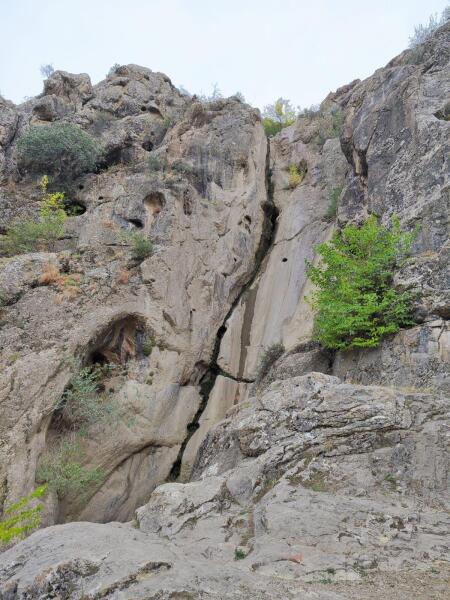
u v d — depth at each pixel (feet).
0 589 16.98
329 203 61.36
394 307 37.70
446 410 28.84
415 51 56.03
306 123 74.38
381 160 49.39
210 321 53.57
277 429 29.40
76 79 73.61
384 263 39.55
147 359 47.73
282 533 20.93
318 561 18.72
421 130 46.09
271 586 16.55
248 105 68.59
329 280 41.50
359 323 37.52
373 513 22.40
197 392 51.19
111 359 47.26
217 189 60.44
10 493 35.22
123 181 59.00
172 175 58.34
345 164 62.64
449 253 37.11
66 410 41.52
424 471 25.96
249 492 26.00
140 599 15.06
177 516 24.21
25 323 42.70
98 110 71.36
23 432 37.42
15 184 61.05
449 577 17.89
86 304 45.29
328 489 25.46
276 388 32.24
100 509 42.01
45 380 39.63
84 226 53.72
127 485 44.04
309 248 58.90
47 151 60.08
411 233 40.70
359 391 29.63
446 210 40.14
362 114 55.57
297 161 69.82
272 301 57.26
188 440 48.73
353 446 27.61
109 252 50.39
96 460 42.19
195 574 16.79
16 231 52.29
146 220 54.65
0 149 62.49
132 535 21.74
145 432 45.42
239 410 33.73
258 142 67.46
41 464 39.01
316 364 41.88
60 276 46.52
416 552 19.72
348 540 20.43
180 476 46.88
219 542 21.76
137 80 75.36
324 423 28.71
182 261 52.60
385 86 54.85
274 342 53.36
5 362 39.73
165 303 49.19
